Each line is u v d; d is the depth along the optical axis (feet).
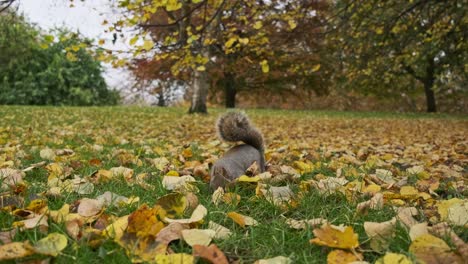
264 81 87.35
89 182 10.11
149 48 18.24
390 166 14.66
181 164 14.96
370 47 33.76
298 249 6.59
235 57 56.08
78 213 7.65
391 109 107.55
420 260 5.62
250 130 12.32
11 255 5.53
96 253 6.18
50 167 12.20
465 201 8.05
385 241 6.49
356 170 13.25
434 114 80.33
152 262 5.76
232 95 91.04
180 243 6.52
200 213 7.51
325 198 9.36
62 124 33.01
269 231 7.35
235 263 6.25
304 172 12.66
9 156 14.58
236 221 7.55
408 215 7.52
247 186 10.17
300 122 45.60
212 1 21.63
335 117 59.31
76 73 82.53
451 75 64.49
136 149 17.58
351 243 6.24
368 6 30.53
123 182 10.94
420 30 31.83
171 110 59.26
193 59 21.47
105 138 23.15
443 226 6.81
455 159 17.15
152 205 8.79
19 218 7.57
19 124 31.17
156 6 18.07
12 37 39.58
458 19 31.40
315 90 92.84
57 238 6.01
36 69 78.79
